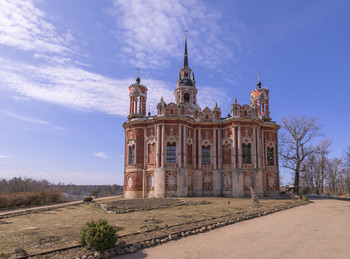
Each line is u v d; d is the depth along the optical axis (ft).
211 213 73.61
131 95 163.73
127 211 76.69
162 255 37.76
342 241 45.29
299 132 188.44
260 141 150.71
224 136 146.61
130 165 143.64
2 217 75.05
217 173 143.54
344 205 106.93
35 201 119.96
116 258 36.68
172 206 89.81
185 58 205.26
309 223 62.03
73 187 388.57
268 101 172.04
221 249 40.29
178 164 134.92
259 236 48.21
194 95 194.29
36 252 37.70
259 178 138.51
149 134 143.33
